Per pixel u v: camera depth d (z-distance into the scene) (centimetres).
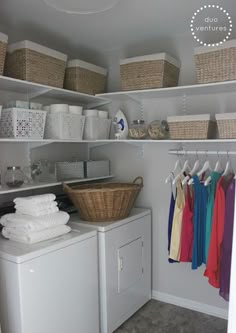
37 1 182
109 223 222
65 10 161
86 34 237
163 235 270
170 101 260
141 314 252
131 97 258
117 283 227
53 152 264
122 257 231
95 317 208
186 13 201
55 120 224
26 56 200
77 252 192
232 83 200
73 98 263
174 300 268
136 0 183
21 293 158
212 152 223
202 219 213
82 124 243
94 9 161
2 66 187
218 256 199
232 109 233
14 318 162
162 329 231
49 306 173
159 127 244
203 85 210
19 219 183
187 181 216
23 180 213
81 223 223
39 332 167
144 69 234
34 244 177
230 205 191
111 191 218
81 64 245
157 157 269
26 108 201
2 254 164
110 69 284
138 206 282
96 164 276
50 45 257
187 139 220
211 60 206
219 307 246
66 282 184
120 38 246
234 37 226
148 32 236
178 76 252
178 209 222
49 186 245
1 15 201
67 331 185
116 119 266
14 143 229
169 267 268
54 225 189
